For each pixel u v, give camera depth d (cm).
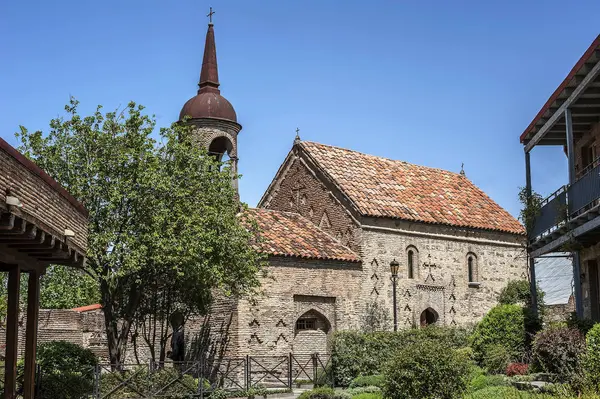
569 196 2316
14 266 1756
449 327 3753
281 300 3456
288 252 3503
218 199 3025
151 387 2694
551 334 2320
